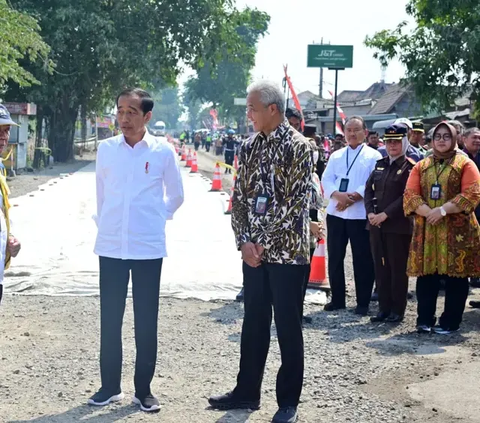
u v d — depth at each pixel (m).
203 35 40.06
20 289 9.02
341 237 8.41
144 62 37.69
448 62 25.70
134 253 5.24
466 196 7.21
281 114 4.95
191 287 9.32
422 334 7.53
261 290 5.16
